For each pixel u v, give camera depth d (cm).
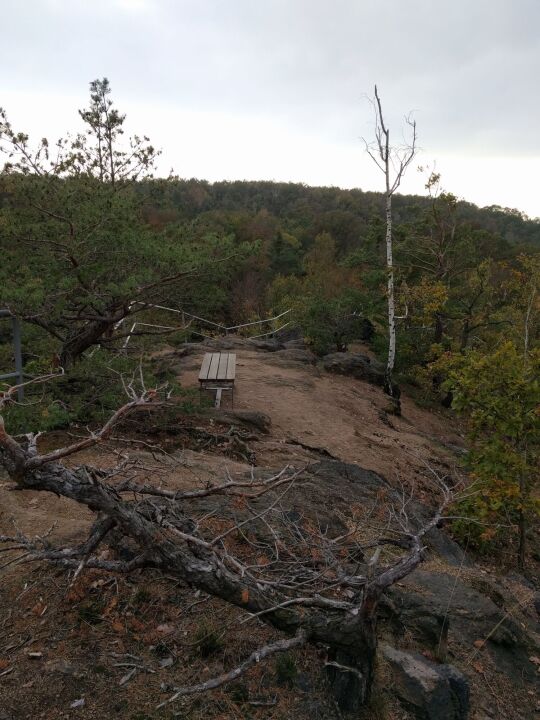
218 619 387
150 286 775
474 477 841
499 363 823
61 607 388
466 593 542
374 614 354
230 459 746
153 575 418
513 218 8550
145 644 364
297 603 353
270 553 452
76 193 791
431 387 2217
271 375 1449
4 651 351
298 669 356
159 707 304
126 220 793
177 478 602
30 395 737
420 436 1412
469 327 2233
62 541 455
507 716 423
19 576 417
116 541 416
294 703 337
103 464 621
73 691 325
